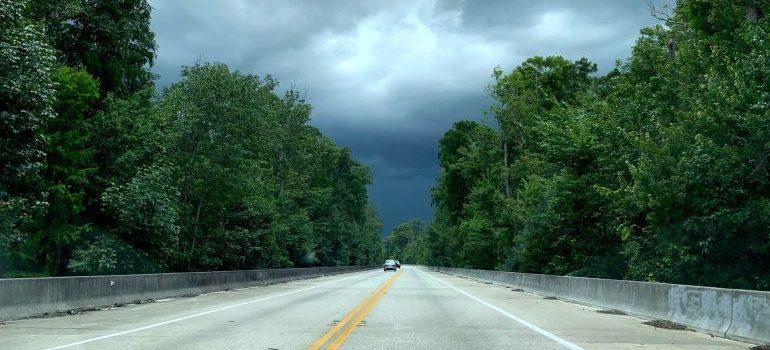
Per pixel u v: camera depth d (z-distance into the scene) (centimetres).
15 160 2186
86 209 3378
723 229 2109
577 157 3322
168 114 3669
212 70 3988
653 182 2300
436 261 11781
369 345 1085
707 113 2223
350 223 10662
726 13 2962
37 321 1502
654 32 3753
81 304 1809
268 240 4991
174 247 3906
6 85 2014
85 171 3181
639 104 3117
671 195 2262
